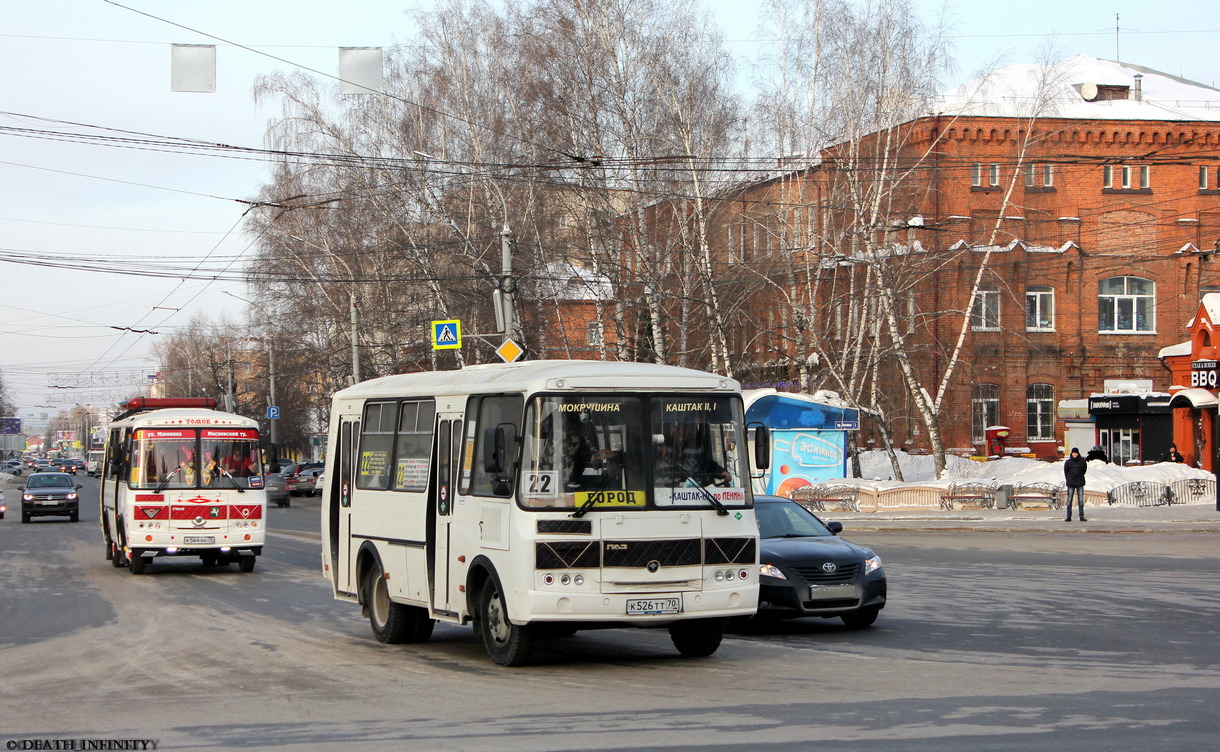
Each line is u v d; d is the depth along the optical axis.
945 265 40.00
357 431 14.82
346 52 23.42
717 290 36.91
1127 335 53.81
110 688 10.82
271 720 9.00
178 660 12.45
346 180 41.44
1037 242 51.97
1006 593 17.02
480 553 11.49
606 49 33.94
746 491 11.53
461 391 12.26
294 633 14.58
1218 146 53.69
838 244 37.50
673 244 35.44
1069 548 24.84
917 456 48.69
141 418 23.09
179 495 22.88
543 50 34.47
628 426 11.16
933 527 31.17
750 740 7.68
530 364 11.99
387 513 13.66
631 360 36.53
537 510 10.77
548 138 34.41
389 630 13.44
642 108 34.31
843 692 9.56
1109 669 10.60
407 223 39.69
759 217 37.88
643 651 12.49
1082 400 51.94
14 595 19.55
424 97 38.94
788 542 14.40
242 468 23.45
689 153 34.41
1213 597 16.11
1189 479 36.38
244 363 84.25
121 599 18.81
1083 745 7.34
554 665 11.57
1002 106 50.31
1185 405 41.16
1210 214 54.44
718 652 12.32
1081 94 56.12
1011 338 51.69
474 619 11.85
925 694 9.38
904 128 38.56
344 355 49.34
